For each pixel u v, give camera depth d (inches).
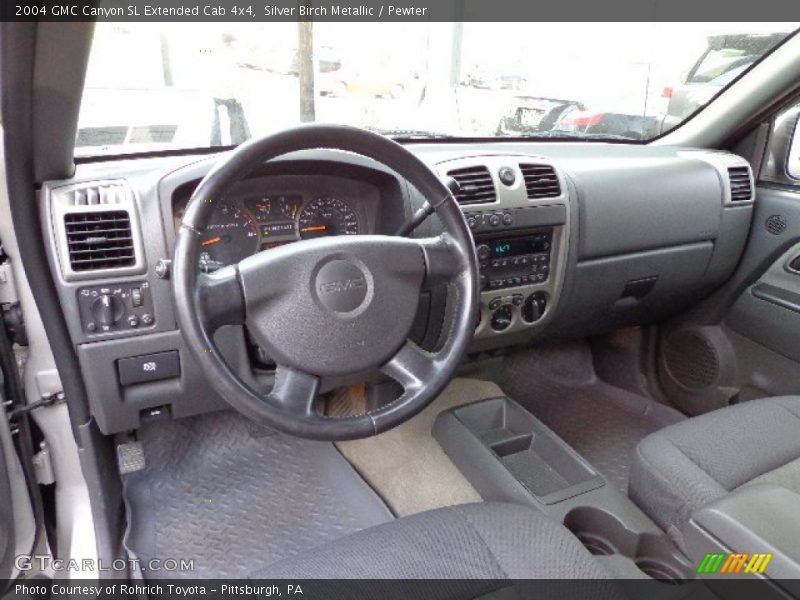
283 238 48.4
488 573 31.9
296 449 61.8
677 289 67.8
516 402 70.0
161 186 41.2
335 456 61.3
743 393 68.6
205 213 32.8
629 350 77.5
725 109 67.8
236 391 33.4
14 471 41.3
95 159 45.1
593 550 47.8
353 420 36.1
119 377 43.3
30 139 35.1
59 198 39.4
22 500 42.4
